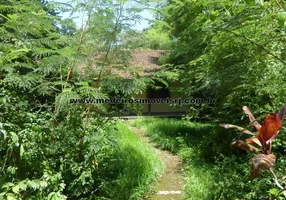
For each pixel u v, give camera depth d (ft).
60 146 10.55
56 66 10.69
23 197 8.45
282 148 10.80
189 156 18.70
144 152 18.01
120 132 21.93
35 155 9.53
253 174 4.27
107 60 11.50
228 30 7.82
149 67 32.96
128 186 13.01
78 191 10.50
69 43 11.38
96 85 11.64
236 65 9.94
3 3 11.15
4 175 7.77
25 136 9.29
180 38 24.36
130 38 11.55
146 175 14.64
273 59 8.57
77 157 11.32
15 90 11.56
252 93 13.15
